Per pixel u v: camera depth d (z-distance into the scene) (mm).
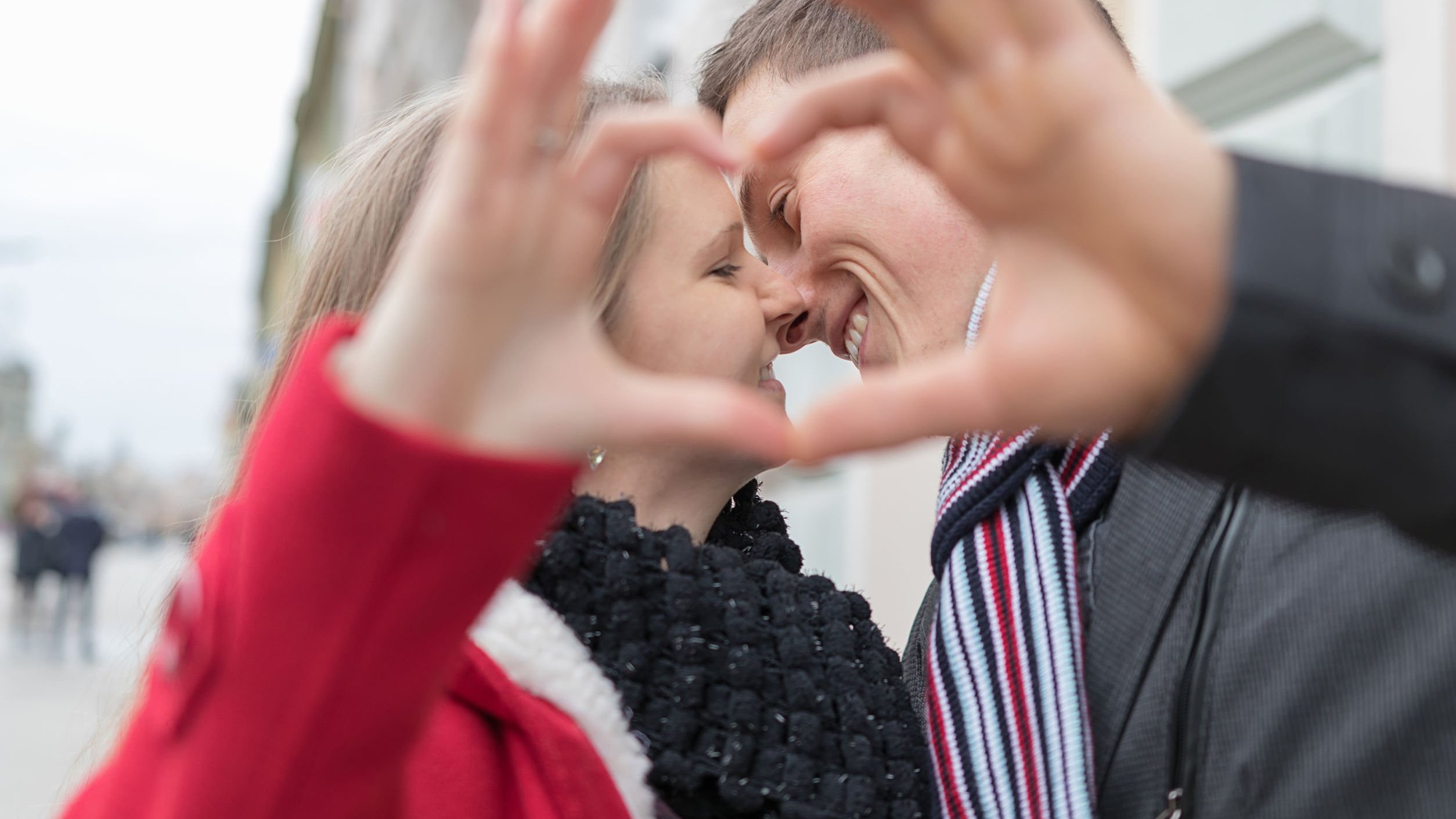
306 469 481
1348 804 792
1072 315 444
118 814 537
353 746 515
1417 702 788
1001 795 870
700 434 454
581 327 479
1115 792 867
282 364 1003
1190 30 2260
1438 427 444
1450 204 465
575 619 845
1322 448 452
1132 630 887
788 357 3943
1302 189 456
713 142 480
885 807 873
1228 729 833
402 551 484
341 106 15672
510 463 468
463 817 712
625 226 937
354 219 975
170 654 537
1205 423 452
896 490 3203
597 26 453
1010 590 922
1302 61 2049
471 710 759
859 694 899
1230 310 438
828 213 1146
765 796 826
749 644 861
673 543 873
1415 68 1836
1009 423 449
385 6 11320
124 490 42781
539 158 462
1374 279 447
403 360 471
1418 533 474
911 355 1135
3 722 7148
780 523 1109
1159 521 899
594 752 747
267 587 499
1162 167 439
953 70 440
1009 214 448
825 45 1172
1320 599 826
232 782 508
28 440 38812
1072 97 431
